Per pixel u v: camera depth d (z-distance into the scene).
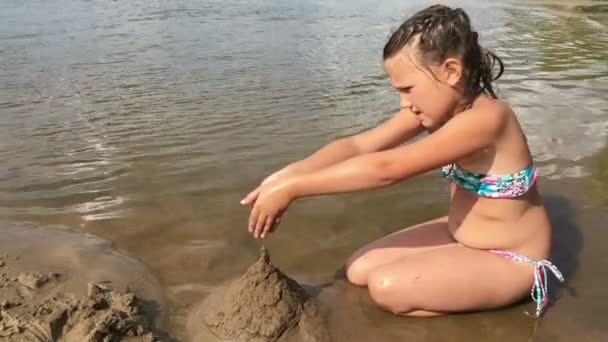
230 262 2.87
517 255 2.52
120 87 6.10
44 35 9.05
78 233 3.12
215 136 4.58
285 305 2.33
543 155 4.13
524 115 5.04
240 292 2.37
